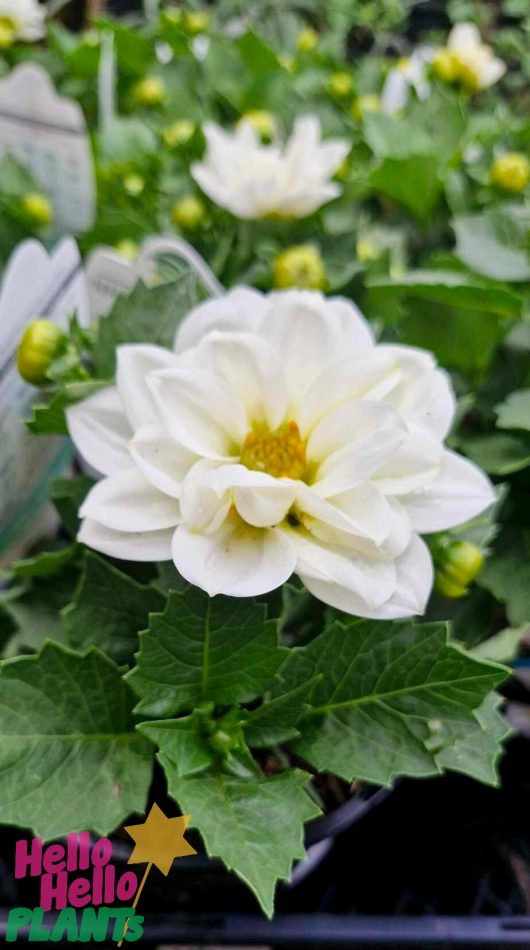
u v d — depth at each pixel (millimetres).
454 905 422
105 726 326
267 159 461
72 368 362
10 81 469
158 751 326
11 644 363
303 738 330
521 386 422
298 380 325
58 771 319
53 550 411
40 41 717
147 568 360
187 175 516
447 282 399
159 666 316
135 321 365
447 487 323
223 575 303
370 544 308
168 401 312
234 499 307
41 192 491
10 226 483
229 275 479
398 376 319
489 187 485
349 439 314
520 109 789
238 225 477
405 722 326
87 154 475
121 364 323
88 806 316
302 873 400
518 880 429
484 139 555
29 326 363
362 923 384
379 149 488
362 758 325
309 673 328
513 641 378
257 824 309
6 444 378
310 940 378
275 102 561
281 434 324
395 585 308
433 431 324
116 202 506
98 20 582
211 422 317
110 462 329
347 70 667
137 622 340
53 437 403
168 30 624
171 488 308
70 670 323
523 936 383
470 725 329
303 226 475
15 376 375
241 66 577
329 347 324
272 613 332
